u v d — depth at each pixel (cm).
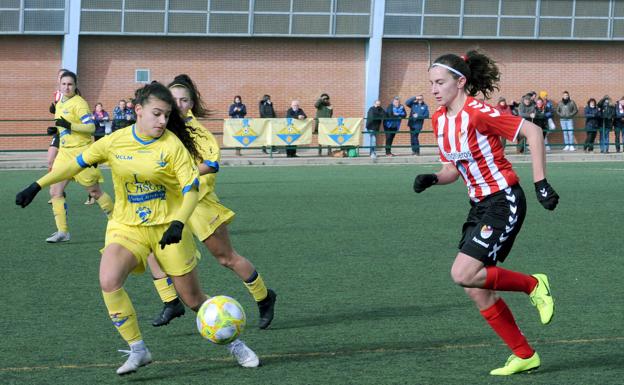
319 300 1057
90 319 960
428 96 4309
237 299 1070
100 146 745
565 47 4381
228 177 2800
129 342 733
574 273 1233
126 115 3531
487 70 743
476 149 733
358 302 1045
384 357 805
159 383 729
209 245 900
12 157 3619
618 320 954
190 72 4128
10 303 1039
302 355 816
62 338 878
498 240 730
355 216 1842
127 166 738
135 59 4078
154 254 765
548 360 795
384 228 1669
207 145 912
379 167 3238
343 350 833
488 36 4269
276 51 4188
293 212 1911
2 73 3969
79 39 4006
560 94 4400
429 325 930
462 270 728
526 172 3019
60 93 1567
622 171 3005
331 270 1249
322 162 3459
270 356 812
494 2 4238
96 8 3959
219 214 905
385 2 4162
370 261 1320
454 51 4322
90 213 1909
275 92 4209
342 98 4256
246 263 911
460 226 1695
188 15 4047
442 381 730
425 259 1338
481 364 782
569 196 2222
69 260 1329
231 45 4147
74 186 2489
